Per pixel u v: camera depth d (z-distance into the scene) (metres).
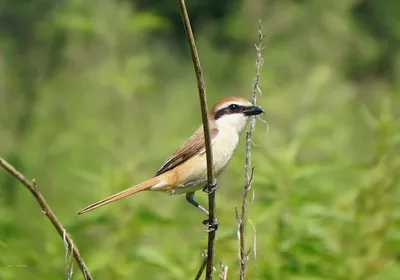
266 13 23.19
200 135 8.98
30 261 10.74
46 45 19.64
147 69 20.45
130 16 16.83
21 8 21.48
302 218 9.52
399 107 17.06
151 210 10.12
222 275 7.05
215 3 27.36
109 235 11.25
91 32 16.48
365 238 10.40
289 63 21.53
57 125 17.06
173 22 27.31
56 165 15.61
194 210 12.96
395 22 25.52
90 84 17.34
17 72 19.69
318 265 9.52
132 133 15.52
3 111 18.06
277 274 9.11
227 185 13.62
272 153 10.52
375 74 24.34
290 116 15.76
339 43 23.03
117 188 10.96
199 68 6.58
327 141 13.13
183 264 10.09
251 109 9.17
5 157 16.03
